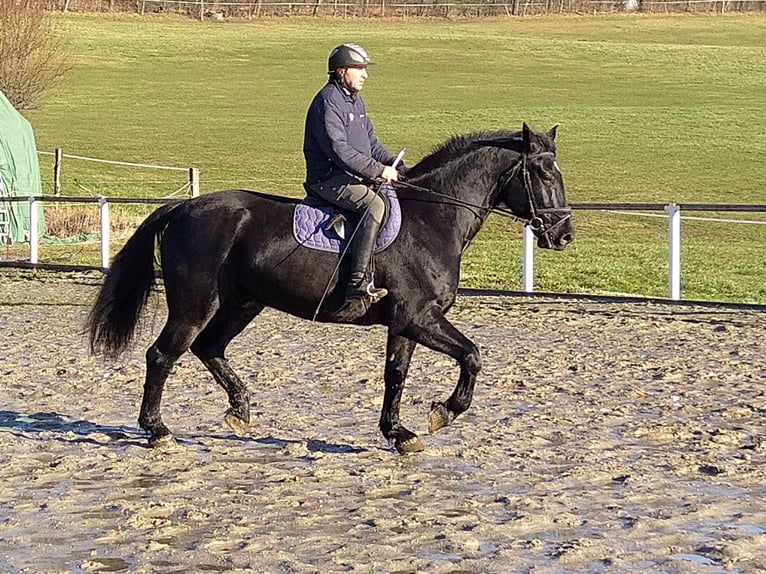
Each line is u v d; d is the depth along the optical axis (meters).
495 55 61.34
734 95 49.41
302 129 42.16
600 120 42.91
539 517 6.45
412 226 7.77
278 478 7.38
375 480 7.34
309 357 11.98
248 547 5.96
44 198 20.98
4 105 25.83
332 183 7.80
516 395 9.98
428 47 63.62
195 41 64.69
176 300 7.94
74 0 72.38
